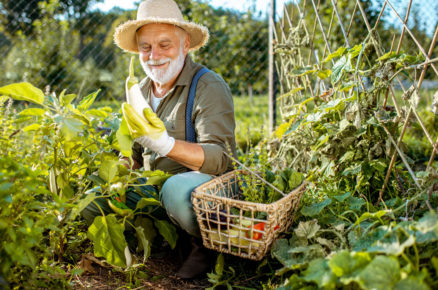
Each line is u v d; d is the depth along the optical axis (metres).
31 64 6.93
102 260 1.75
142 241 1.72
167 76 1.97
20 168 1.33
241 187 1.84
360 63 2.02
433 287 1.19
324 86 2.35
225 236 1.56
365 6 5.39
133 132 1.58
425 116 4.18
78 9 7.22
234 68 7.40
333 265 1.20
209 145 1.81
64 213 1.66
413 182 1.96
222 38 7.09
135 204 1.93
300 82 2.65
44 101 1.62
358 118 1.85
